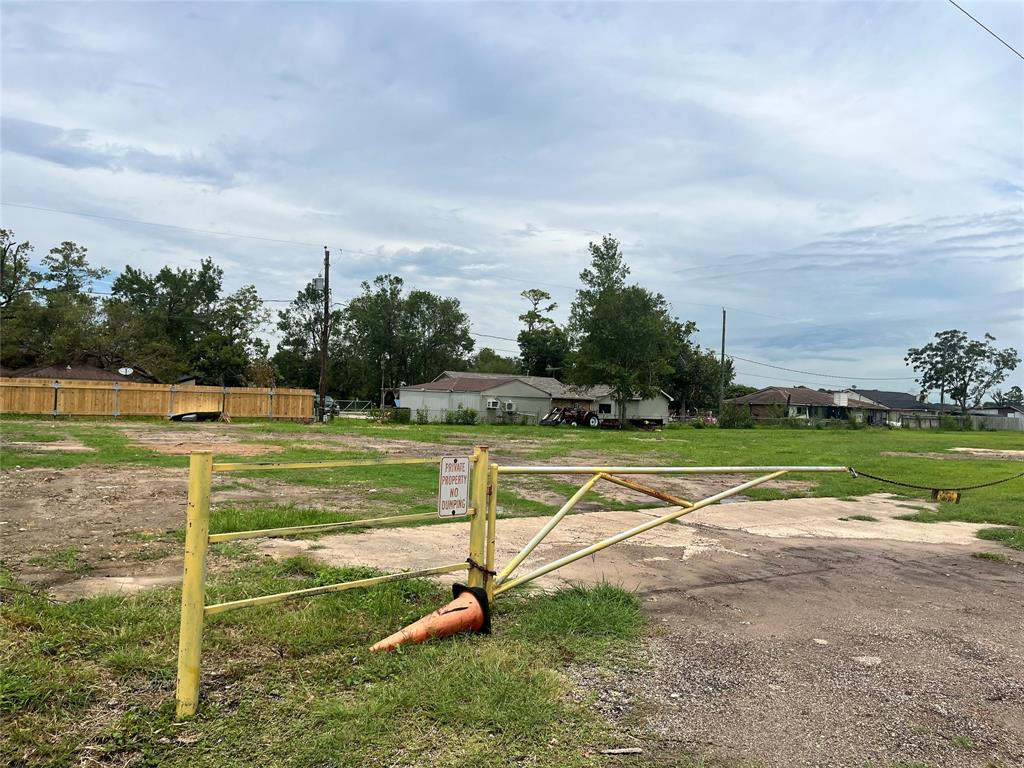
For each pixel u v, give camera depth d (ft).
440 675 11.74
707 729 10.75
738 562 22.66
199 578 10.18
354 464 12.90
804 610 17.43
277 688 11.10
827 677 13.07
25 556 19.03
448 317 285.02
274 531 11.53
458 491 14.57
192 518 10.18
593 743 10.09
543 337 274.36
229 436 77.15
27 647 11.87
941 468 63.21
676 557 22.88
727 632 15.39
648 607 16.93
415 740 9.80
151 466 43.24
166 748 9.27
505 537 24.86
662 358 169.99
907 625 16.53
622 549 23.58
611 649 13.87
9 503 28.07
